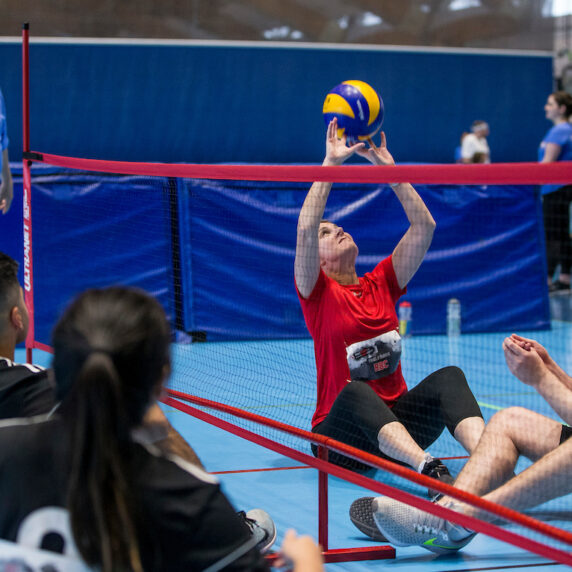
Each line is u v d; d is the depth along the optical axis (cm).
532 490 220
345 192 679
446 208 706
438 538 241
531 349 248
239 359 533
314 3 905
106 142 795
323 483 248
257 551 113
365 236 683
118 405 103
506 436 245
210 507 110
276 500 302
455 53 890
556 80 998
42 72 768
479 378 538
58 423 112
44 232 653
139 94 799
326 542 249
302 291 314
